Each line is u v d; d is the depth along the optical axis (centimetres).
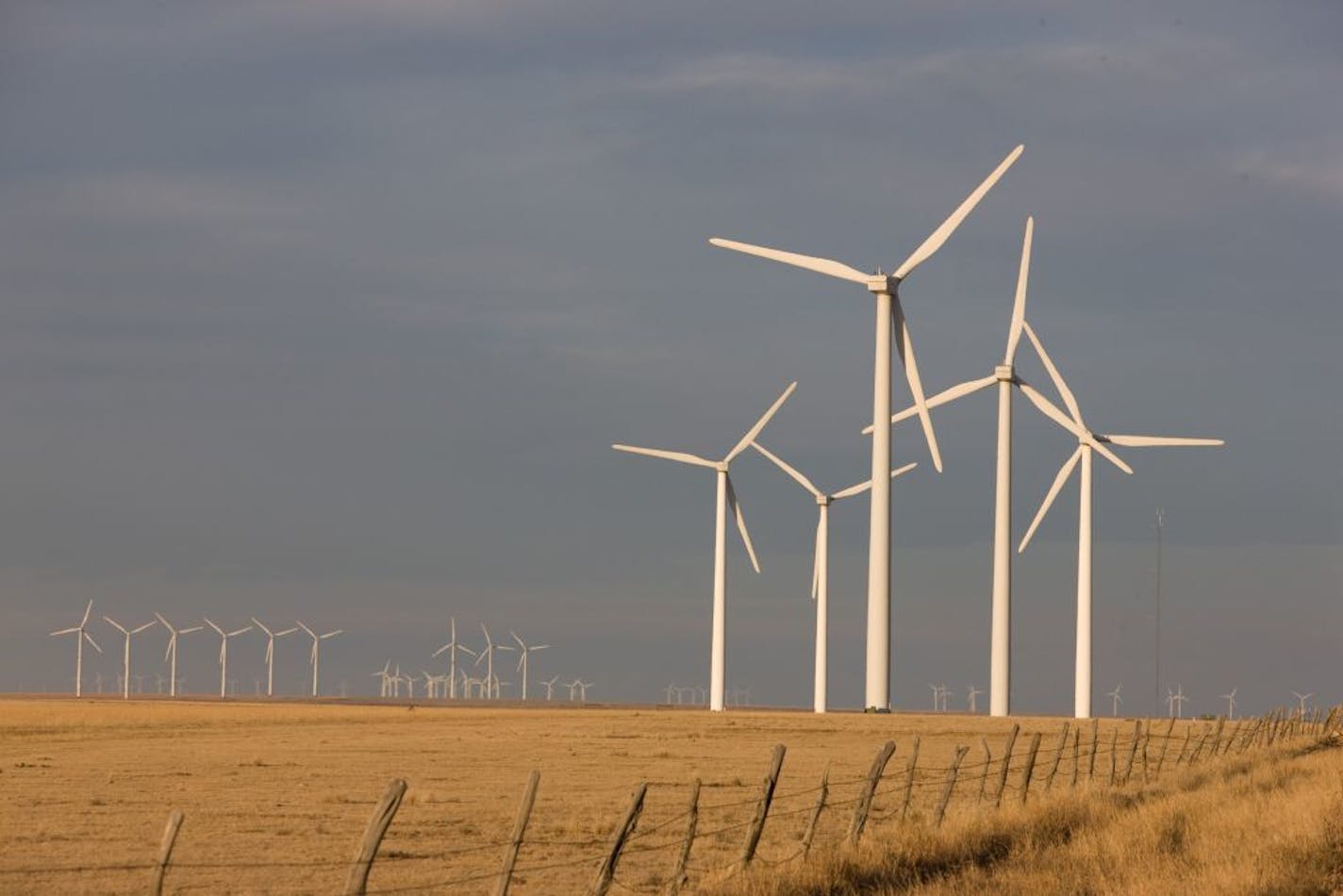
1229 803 7750
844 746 17488
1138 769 12850
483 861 6969
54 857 6844
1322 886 5422
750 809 9219
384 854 7188
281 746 17200
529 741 18438
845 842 6119
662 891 5853
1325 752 14712
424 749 16612
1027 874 5591
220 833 7988
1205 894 5109
